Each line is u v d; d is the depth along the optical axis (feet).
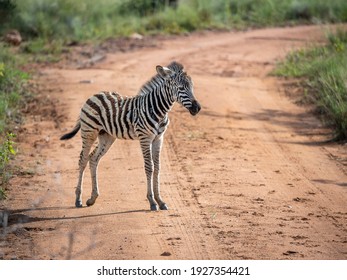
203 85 90.58
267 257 38.34
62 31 127.03
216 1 156.87
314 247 40.06
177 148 63.62
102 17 139.85
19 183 53.01
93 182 47.85
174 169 57.00
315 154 62.64
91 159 48.14
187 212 46.26
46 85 89.45
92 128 47.67
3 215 45.47
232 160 59.93
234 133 69.41
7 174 54.39
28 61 106.01
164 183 53.21
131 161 59.77
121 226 43.37
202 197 49.67
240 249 39.58
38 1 131.13
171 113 77.20
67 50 116.06
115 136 47.37
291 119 75.87
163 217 45.19
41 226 43.55
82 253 38.96
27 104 79.92
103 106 47.29
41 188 51.88
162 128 46.34
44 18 127.95
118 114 46.78
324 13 150.00
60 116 74.79
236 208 47.14
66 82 90.94
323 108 77.05
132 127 46.62
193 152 62.34
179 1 153.38
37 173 55.83
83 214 46.01
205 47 122.11
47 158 60.44
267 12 151.84
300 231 42.83
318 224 44.27
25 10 128.16
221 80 94.79
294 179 54.70
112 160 60.13
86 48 118.73
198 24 143.43
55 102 80.38
